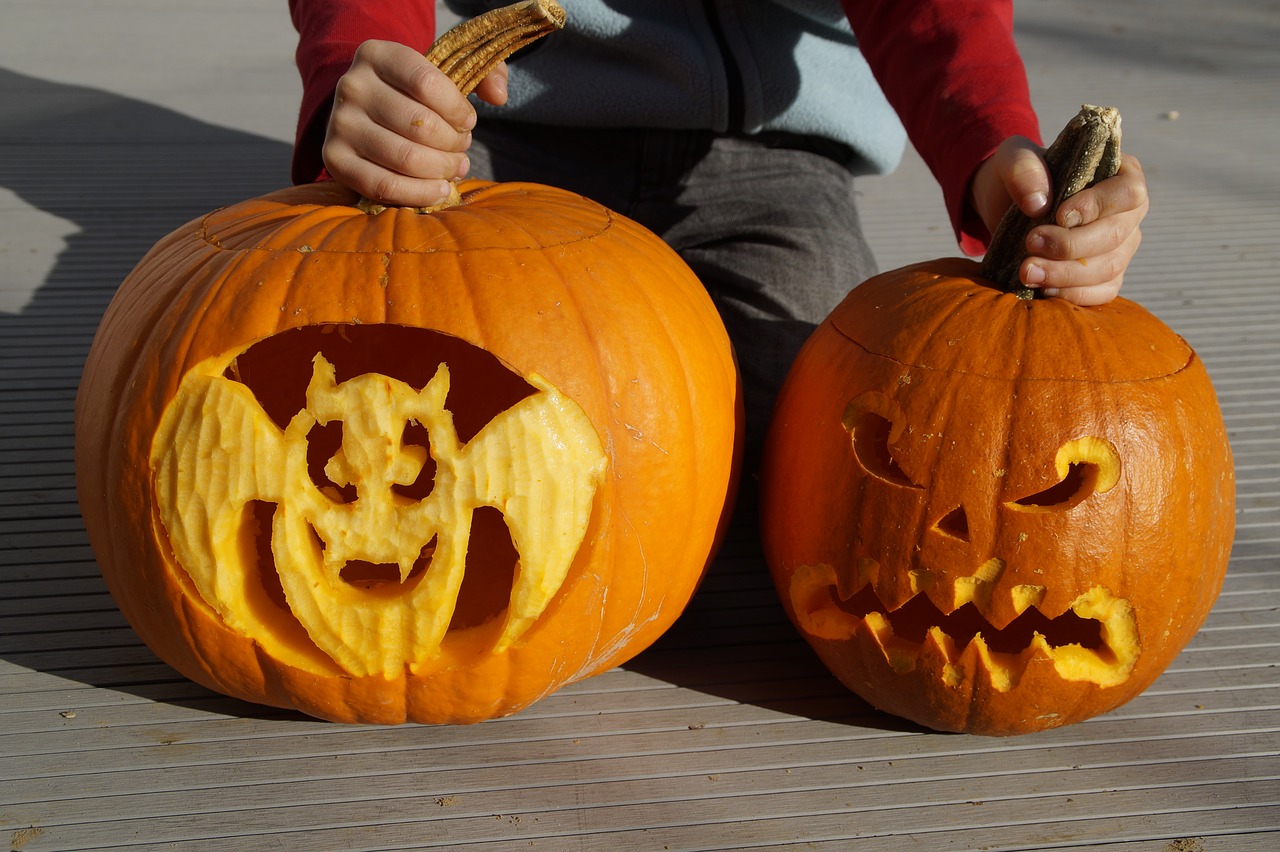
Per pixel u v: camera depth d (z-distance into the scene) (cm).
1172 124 466
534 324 146
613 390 149
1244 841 145
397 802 147
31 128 422
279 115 455
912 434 150
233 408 144
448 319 144
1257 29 638
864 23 211
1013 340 153
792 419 168
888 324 161
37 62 512
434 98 156
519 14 161
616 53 239
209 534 145
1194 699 173
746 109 237
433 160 158
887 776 156
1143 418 148
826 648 164
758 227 240
